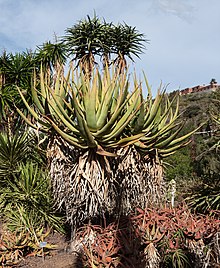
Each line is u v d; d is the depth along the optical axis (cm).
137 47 788
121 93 390
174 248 394
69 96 455
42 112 451
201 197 600
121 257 384
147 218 406
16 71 822
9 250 471
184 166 1055
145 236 386
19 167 605
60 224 559
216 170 754
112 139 418
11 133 720
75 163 418
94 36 731
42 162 626
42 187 576
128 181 433
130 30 774
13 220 543
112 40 762
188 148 1156
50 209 561
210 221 422
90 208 414
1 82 805
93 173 409
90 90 411
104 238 412
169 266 398
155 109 439
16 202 571
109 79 452
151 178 461
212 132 668
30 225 534
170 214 420
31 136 646
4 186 608
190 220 416
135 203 450
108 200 434
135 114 438
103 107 400
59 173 432
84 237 435
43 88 460
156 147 465
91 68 513
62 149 435
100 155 418
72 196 420
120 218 451
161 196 481
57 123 437
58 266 430
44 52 817
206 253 390
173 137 468
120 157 431
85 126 380
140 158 448
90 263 383
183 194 648
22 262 461
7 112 776
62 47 822
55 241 530
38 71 850
